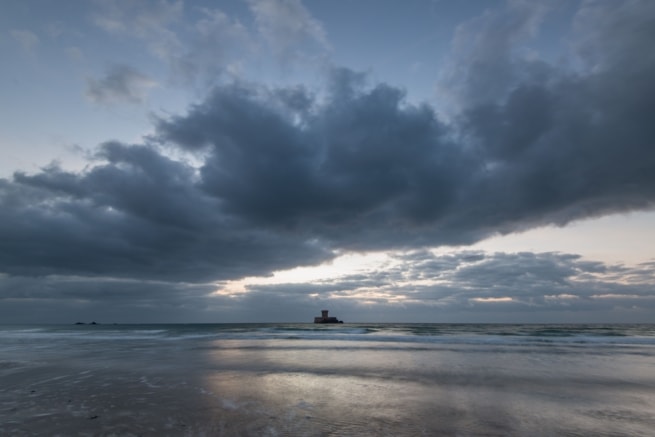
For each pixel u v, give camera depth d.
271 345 31.00
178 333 55.22
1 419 8.74
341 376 15.17
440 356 22.50
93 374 15.52
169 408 9.77
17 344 32.81
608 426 8.60
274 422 8.55
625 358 21.56
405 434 7.85
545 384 13.59
